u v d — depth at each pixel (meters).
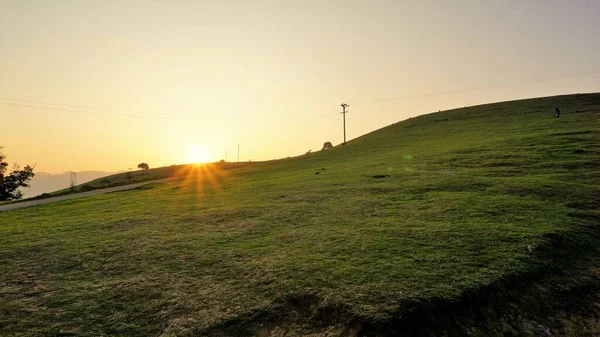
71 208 31.25
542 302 9.04
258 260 12.44
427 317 8.19
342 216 18.06
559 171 24.86
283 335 8.16
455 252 11.62
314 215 18.83
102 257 14.20
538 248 11.55
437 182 24.55
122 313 9.48
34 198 49.03
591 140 34.44
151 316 9.24
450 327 8.05
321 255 12.27
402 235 13.82
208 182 45.72
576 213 15.48
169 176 73.56
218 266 12.27
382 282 9.69
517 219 14.87
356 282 9.84
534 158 29.81
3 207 38.12
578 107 65.81
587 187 19.66
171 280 11.36
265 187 32.53
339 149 75.88
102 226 20.45
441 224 14.86
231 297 9.88
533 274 10.04
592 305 9.05
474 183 22.98
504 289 9.30
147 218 21.91
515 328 8.15
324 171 40.03
